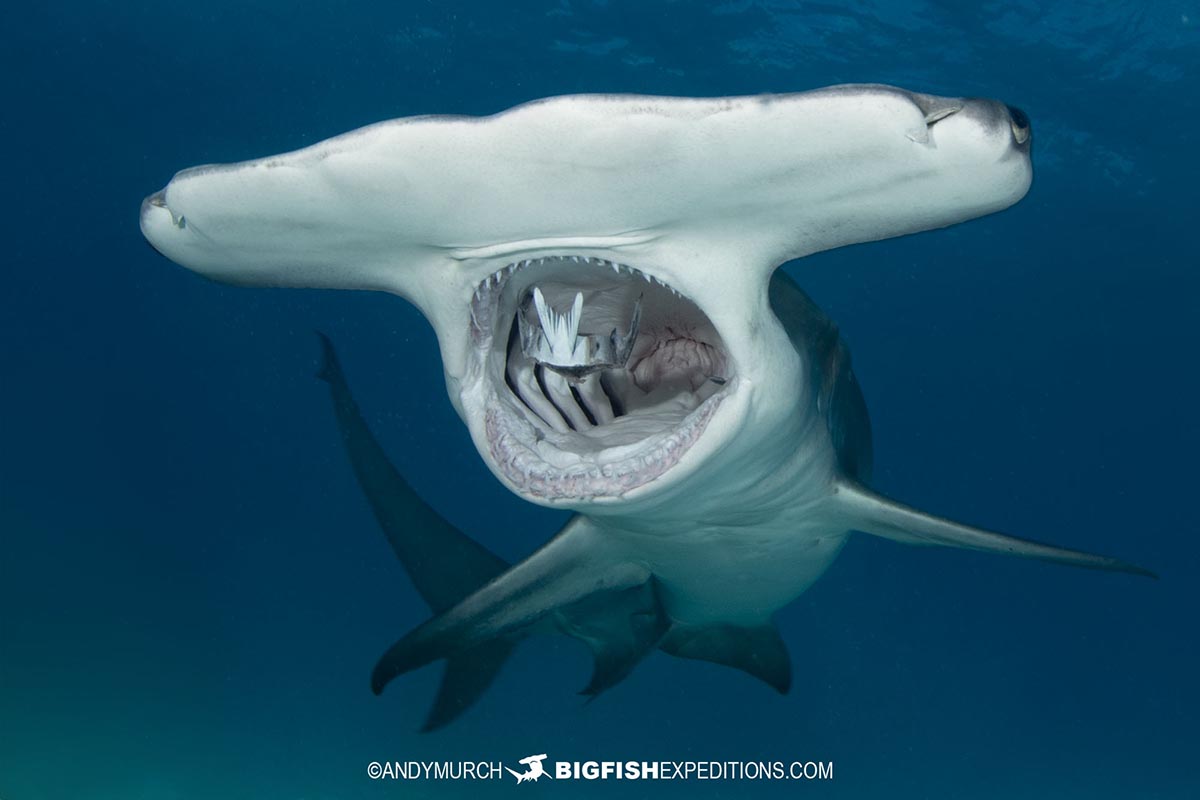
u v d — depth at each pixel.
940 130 1.78
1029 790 19.97
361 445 5.57
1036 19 15.70
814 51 17.22
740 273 2.21
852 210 2.00
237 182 2.04
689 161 1.85
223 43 19.09
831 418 3.56
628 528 3.70
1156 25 15.62
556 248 2.15
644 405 3.35
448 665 5.10
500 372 2.55
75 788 12.80
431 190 1.96
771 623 5.27
